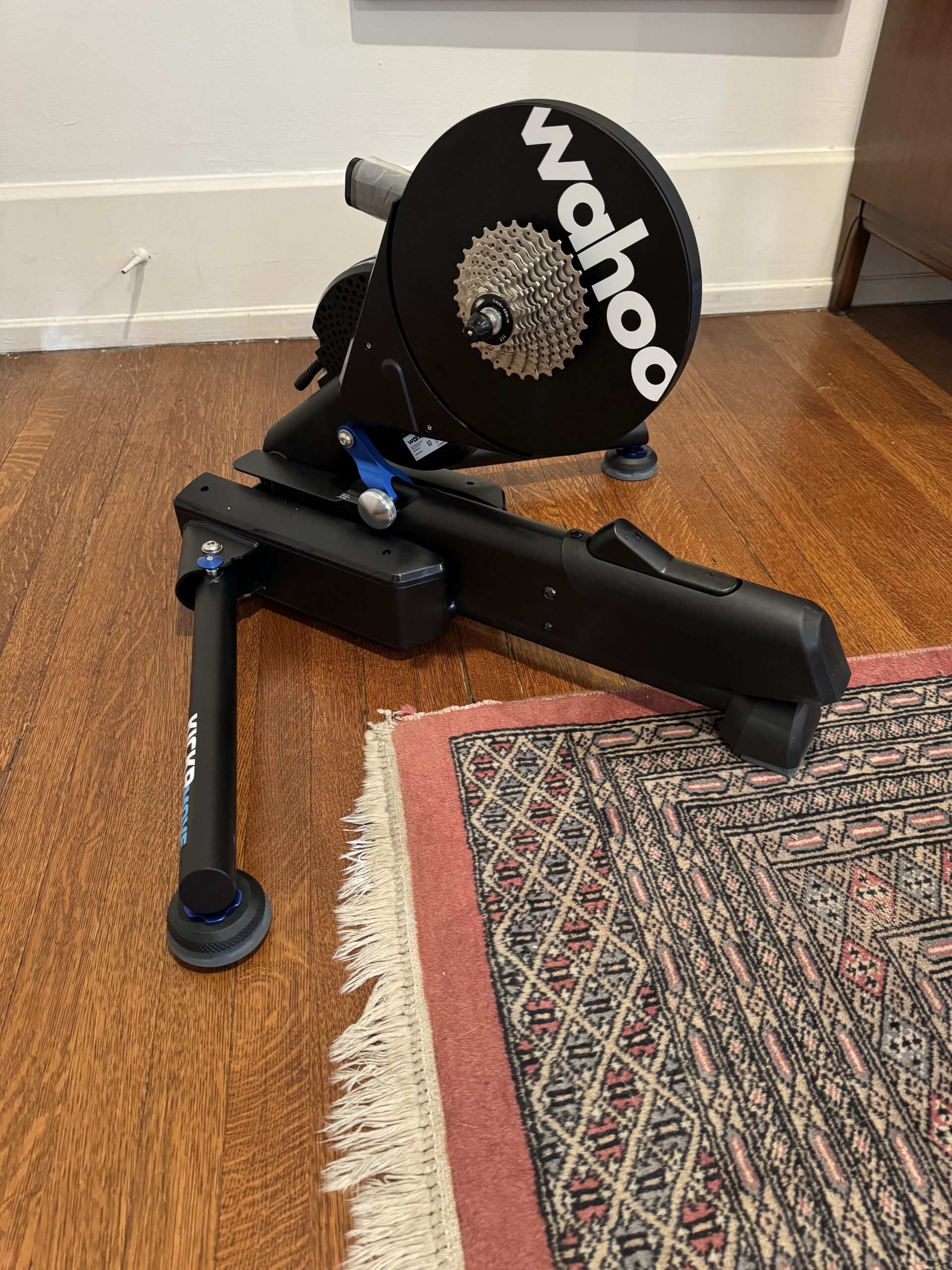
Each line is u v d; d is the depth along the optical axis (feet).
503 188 2.85
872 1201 2.20
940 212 5.58
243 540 3.96
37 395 6.04
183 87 5.78
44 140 5.90
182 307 6.57
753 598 3.12
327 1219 2.22
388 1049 2.54
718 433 5.51
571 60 5.90
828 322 6.89
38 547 4.63
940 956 2.72
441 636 3.90
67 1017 2.64
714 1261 2.10
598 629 3.49
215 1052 2.55
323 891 2.97
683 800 3.22
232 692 3.24
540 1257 2.12
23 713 3.66
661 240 2.64
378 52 5.76
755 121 6.26
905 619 4.05
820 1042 2.52
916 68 5.59
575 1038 2.54
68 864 3.07
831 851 3.04
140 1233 2.20
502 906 2.88
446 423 3.49
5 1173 2.31
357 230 6.35
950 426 5.55
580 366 3.03
